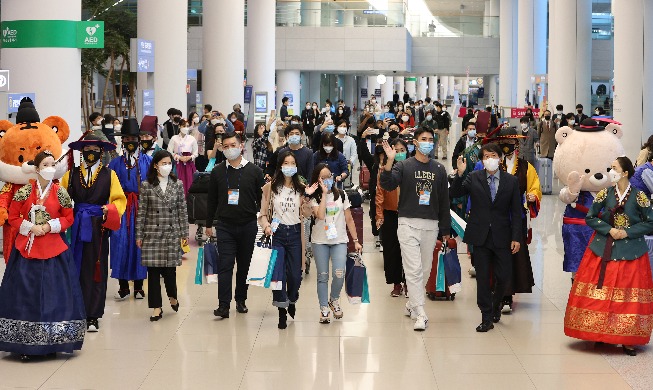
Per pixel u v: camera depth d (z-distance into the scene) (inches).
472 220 408.5
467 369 347.9
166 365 352.5
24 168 366.3
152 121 615.2
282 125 946.1
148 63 963.3
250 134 1904.5
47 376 337.4
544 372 343.6
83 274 400.2
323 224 413.4
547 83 1782.7
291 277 413.4
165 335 399.9
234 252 435.2
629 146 1165.1
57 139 396.5
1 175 377.1
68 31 686.5
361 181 724.7
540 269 566.9
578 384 328.5
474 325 419.8
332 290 421.1
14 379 333.4
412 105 1790.1
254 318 434.0
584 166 446.9
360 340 391.9
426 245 413.4
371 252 625.6
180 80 1124.5
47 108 683.4
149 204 424.2
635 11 1154.0
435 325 419.5
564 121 1145.4
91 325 404.8
